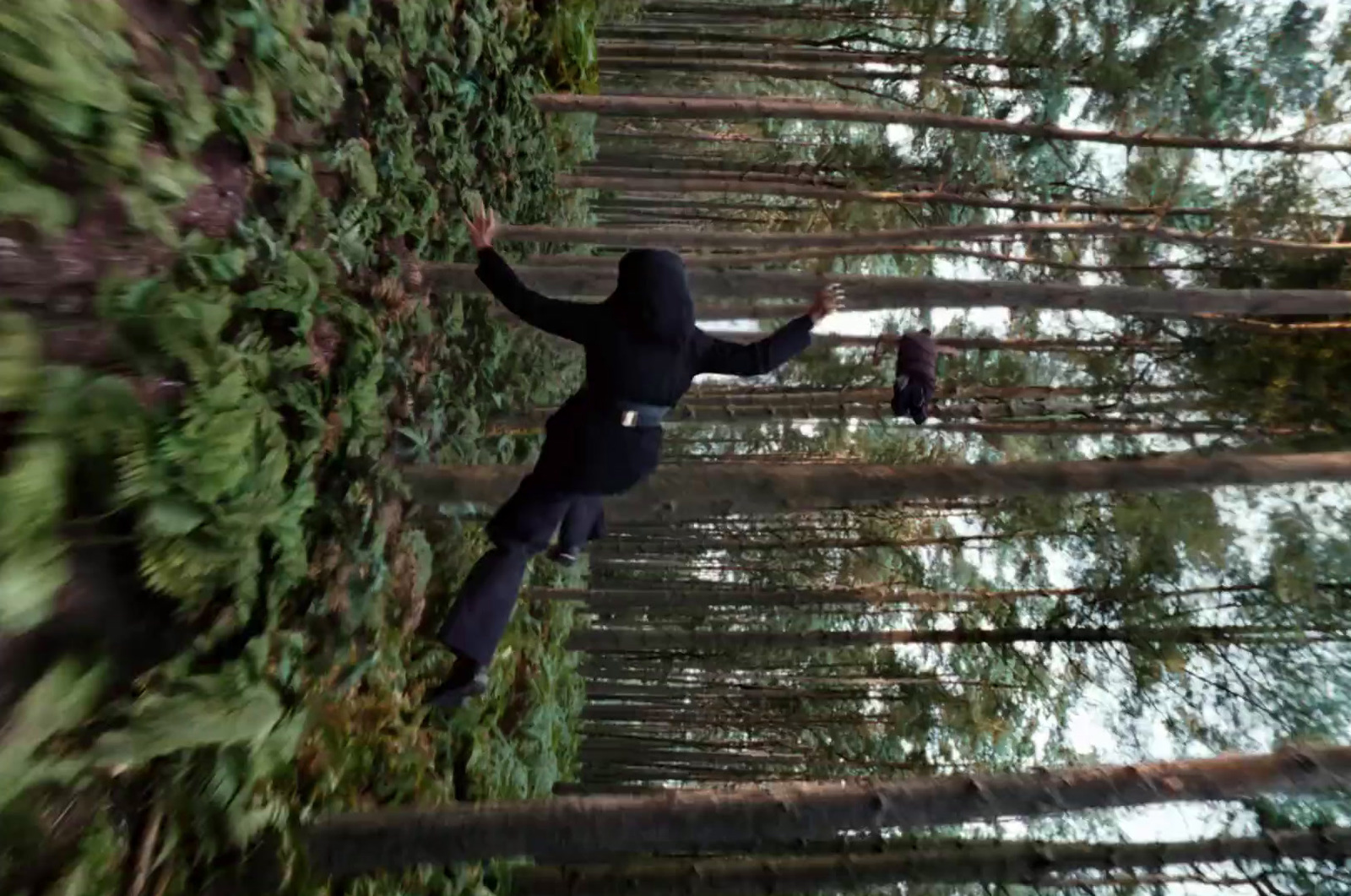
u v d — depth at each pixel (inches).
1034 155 403.2
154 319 128.1
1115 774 156.3
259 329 164.6
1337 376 338.6
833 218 494.3
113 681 123.3
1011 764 494.3
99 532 118.1
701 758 705.0
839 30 519.5
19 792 107.2
